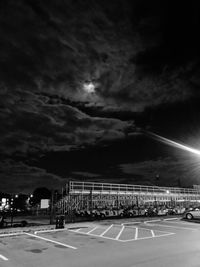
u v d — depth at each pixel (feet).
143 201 120.67
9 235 48.52
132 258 29.27
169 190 137.08
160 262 27.14
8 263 28.40
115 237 45.24
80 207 98.48
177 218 83.46
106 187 107.45
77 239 43.47
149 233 49.80
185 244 37.58
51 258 30.22
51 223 68.13
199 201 152.25
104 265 26.61
